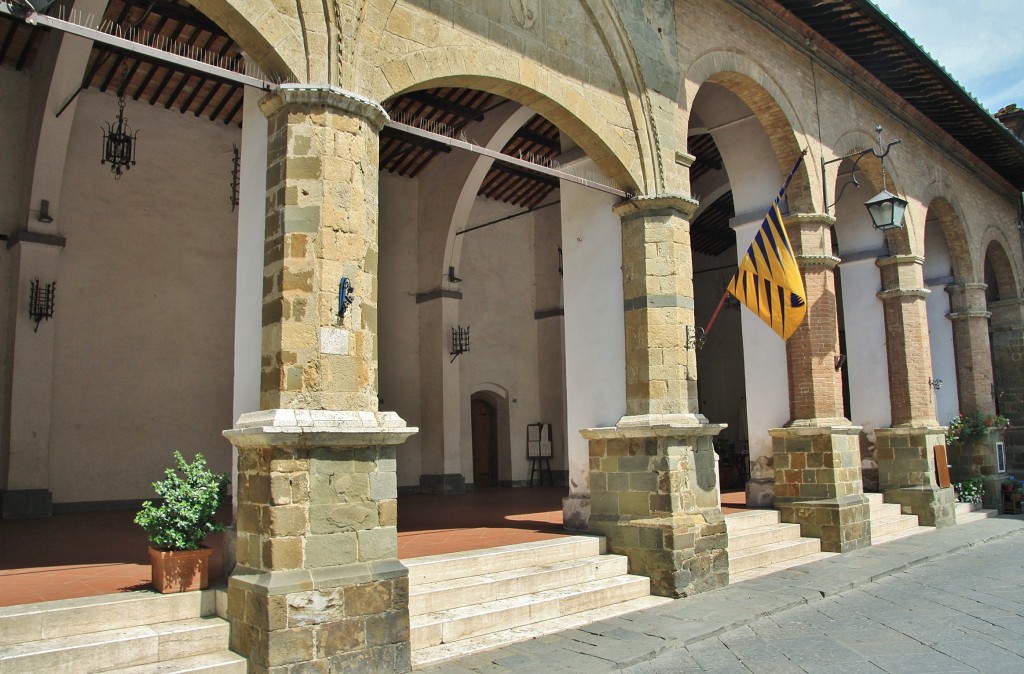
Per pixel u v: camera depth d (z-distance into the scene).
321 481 6.10
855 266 16.28
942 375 19.02
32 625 5.48
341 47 6.76
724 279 27.09
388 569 6.33
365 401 6.52
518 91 8.72
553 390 22.12
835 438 12.35
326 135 6.55
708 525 9.45
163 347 14.90
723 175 20.61
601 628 7.59
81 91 13.84
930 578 10.45
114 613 5.84
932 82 15.42
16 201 13.48
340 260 6.49
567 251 10.76
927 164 17.44
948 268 19.22
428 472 18.91
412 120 17.05
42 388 13.07
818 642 7.32
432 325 19.20
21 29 12.84
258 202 7.03
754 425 13.30
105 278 14.32
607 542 9.55
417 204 19.73
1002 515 17.56
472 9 8.15
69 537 9.89
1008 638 7.39
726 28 11.84
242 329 7.10
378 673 6.14
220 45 13.72
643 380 9.64
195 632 5.88
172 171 15.33
